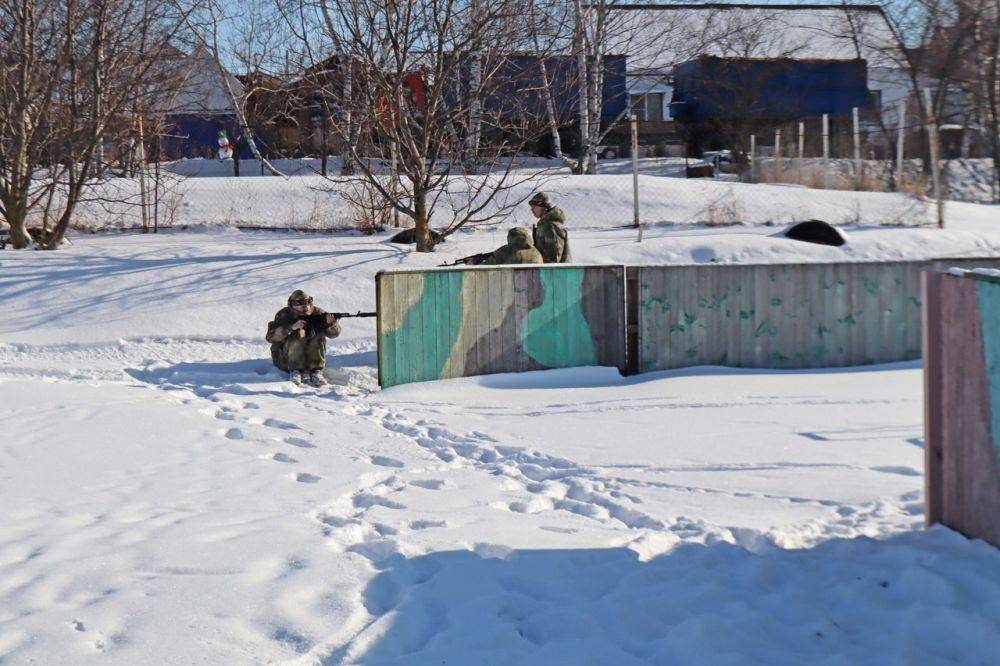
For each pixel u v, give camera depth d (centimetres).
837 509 552
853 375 1069
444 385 1007
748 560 452
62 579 395
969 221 1942
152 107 1772
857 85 3697
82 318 1230
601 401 930
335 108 1661
